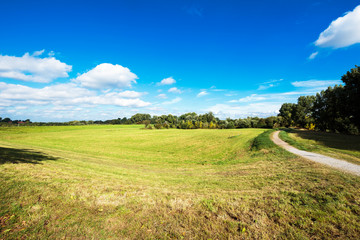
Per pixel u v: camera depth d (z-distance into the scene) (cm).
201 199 591
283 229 421
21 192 509
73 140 4694
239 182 883
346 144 2348
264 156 1728
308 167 1034
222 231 416
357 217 455
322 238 385
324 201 550
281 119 8638
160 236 394
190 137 5341
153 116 17262
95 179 797
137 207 515
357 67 3272
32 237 355
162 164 1886
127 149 3312
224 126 10469
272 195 626
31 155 1338
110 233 392
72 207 479
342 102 3544
